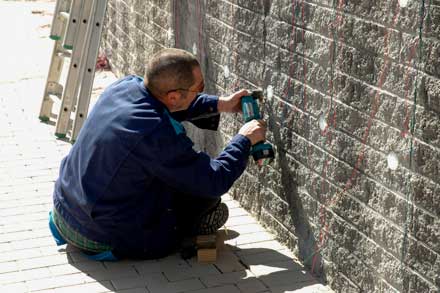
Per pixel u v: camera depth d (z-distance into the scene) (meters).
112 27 9.27
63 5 7.54
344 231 4.26
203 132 6.14
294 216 4.80
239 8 5.23
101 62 9.60
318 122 4.41
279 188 4.95
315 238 4.57
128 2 8.34
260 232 5.16
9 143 6.96
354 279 4.21
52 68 7.55
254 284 4.52
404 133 3.67
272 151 4.74
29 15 13.07
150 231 4.74
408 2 3.55
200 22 5.98
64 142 7.05
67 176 4.80
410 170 3.65
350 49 4.03
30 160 6.55
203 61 5.98
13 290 4.48
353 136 4.09
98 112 4.65
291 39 4.61
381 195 3.90
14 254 4.91
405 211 3.72
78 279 4.61
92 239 4.75
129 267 4.74
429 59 3.45
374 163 3.93
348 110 4.11
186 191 4.55
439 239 3.50
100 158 4.56
